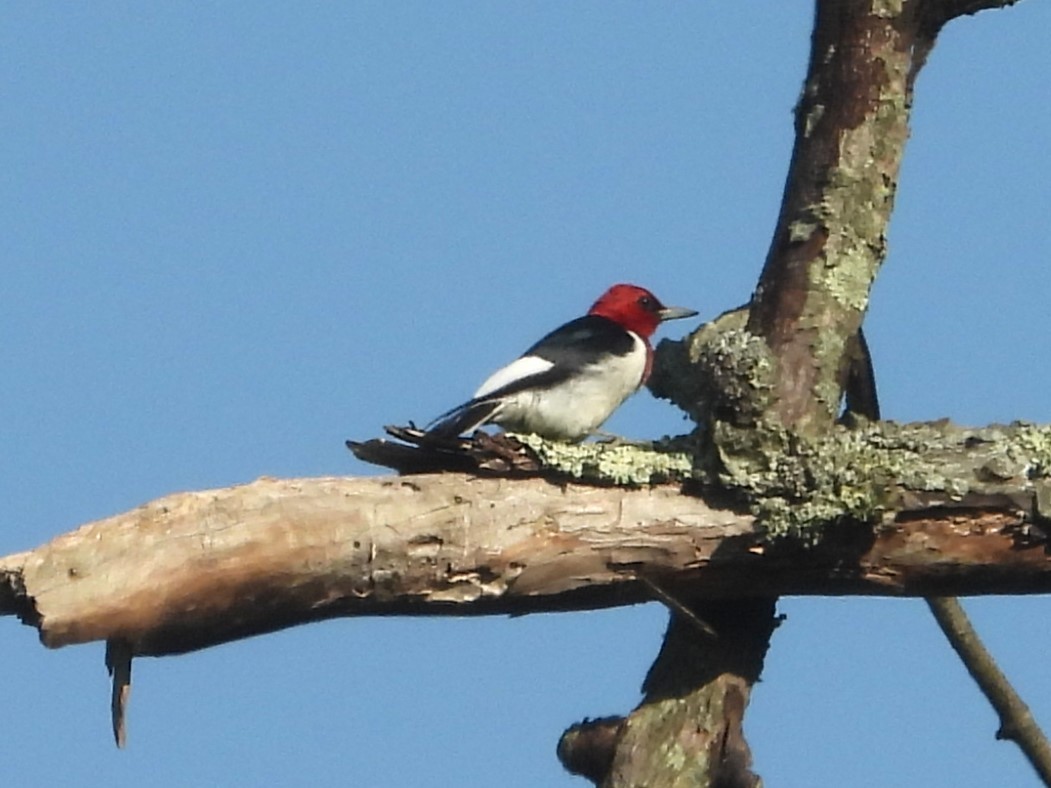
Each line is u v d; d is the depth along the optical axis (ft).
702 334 46.24
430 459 39.83
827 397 41.04
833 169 42.63
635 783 40.68
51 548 35.96
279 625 38.83
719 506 40.04
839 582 40.37
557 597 40.06
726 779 41.14
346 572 38.32
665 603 40.32
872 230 42.52
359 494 38.52
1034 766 45.09
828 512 39.52
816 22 43.32
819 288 41.96
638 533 39.73
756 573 40.42
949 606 44.70
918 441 40.09
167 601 36.60
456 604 39.45
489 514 39.17
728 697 41.52
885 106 42.78
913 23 42.80
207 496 37.35
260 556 37.35
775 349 41.37
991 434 40.01
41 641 35.65
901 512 39.58
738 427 40.29
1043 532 39.14
